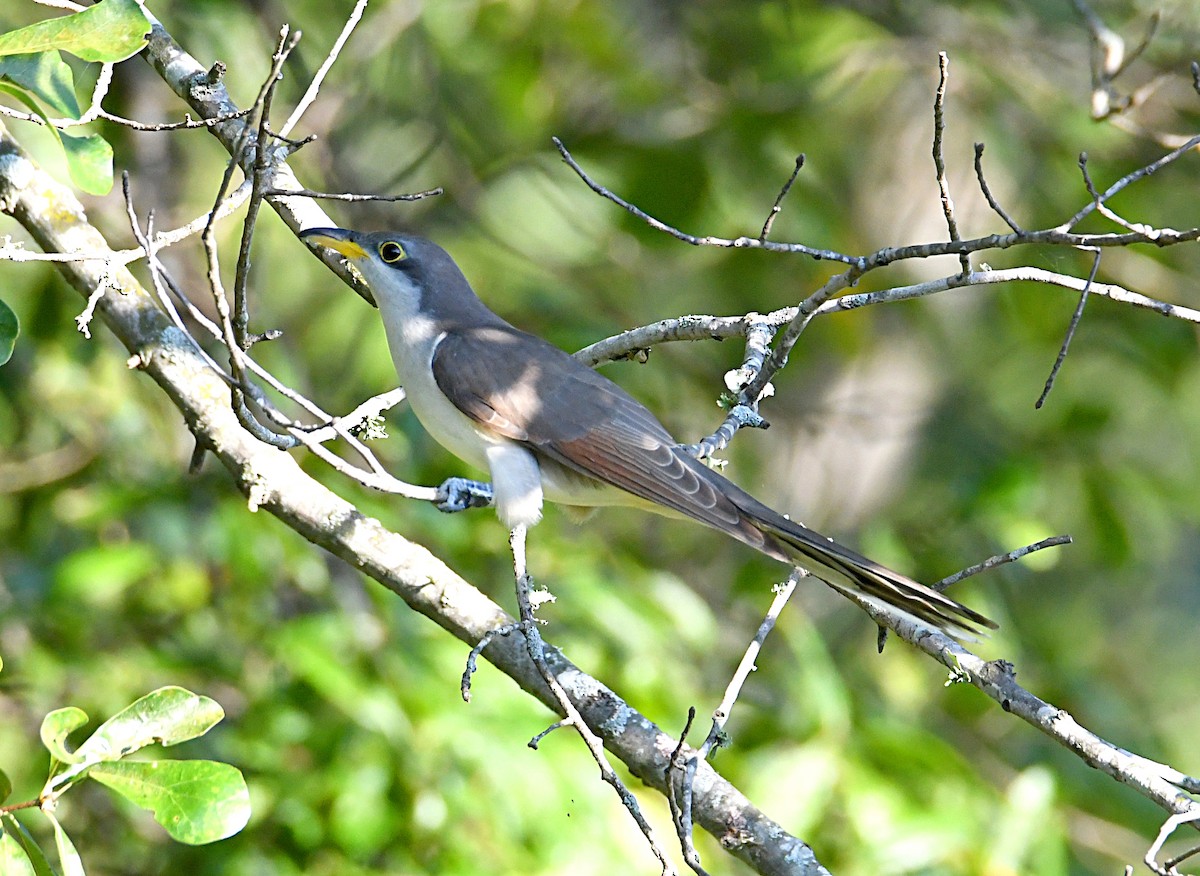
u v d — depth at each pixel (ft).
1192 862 39.91
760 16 49.37
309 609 37.73
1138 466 48.98
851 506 51.47
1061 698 42.98
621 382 44.32
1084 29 48.55
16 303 39.24
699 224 46.34
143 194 40.45
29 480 38.86
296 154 44.09
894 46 48.93
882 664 42.80
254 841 31.78
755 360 26.48
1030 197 48.88
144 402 39.60
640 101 48.75
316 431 22.15
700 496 24.56
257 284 42.27
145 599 35.96
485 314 28.25
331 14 46.88
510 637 23.24
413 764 30.78
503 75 49.37
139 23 19.67
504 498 25.79
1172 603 58.90
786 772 32.50
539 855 30.12
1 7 41.39
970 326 52.75
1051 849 33.37
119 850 35.14
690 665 38.47
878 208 50.34
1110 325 48.55
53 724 18.60
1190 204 49.49
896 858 31.53
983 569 22.93
